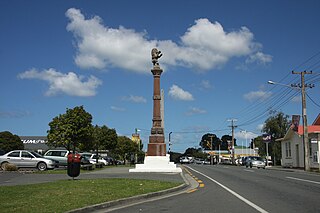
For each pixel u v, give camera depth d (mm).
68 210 10047
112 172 29234
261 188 16953
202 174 28516
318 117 53969
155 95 30688
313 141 38656
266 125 68312
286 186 17688
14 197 12305
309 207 11102
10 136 71500
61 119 39906
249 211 10531
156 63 30828
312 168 41281
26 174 25156
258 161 47812
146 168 29188
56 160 36000
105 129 58406
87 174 26359
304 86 37688
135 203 12594
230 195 14422
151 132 30438
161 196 14531
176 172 28812
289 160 49500
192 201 12867
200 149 146375
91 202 11562
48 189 14594
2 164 30453
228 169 38500
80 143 40656
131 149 75062
